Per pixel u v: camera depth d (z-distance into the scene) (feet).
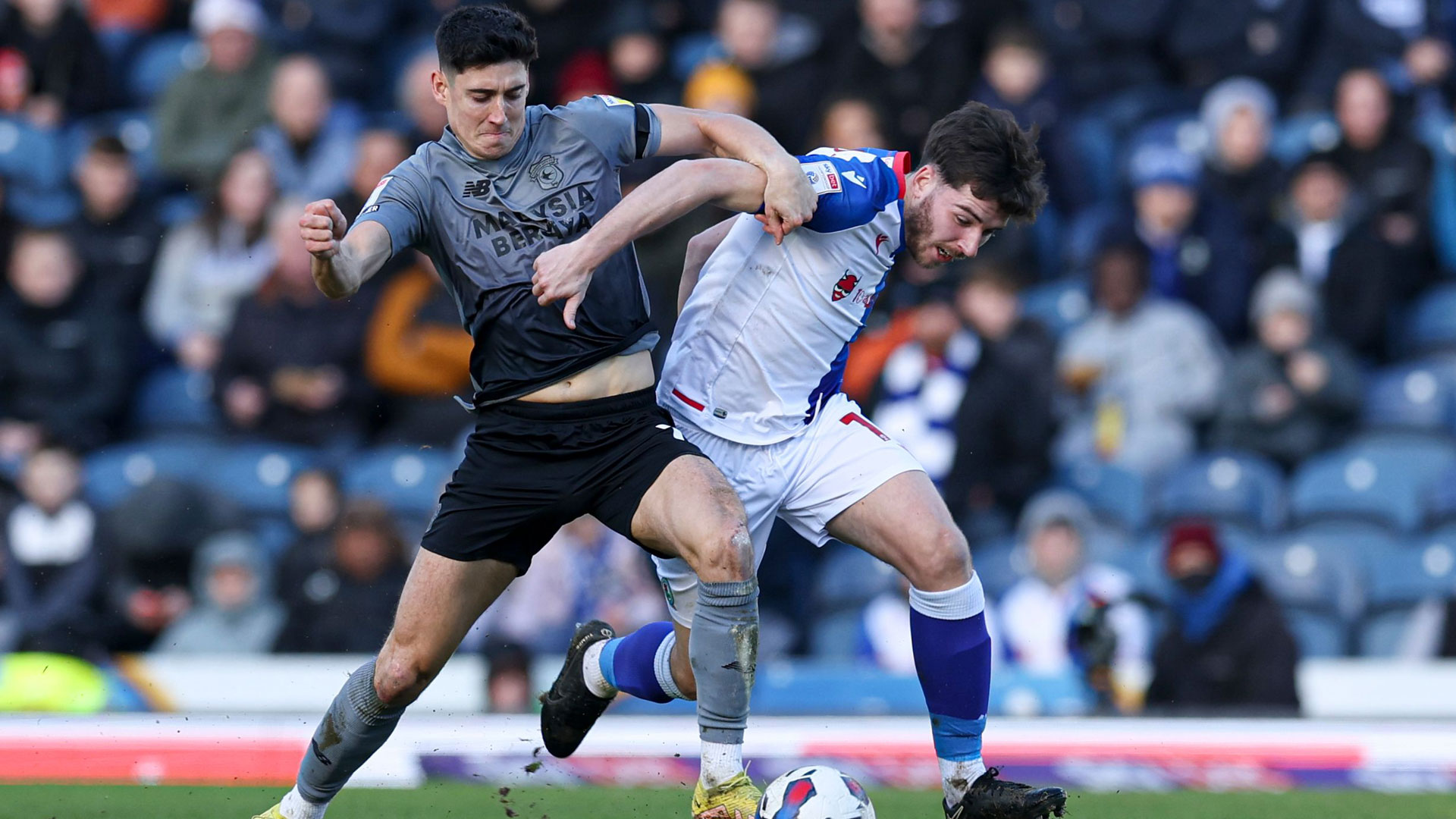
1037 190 45.14
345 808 59.31
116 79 126.00
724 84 105.91
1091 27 116.78
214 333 106.73
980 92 107.24
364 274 40.78
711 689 42.24
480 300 43.09
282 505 98.02
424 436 98.32
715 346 47.26
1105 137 110.73
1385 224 103.81
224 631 90.58
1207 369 97.91
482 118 41.70
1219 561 79.56
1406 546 94.58
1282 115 113.29
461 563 43.42
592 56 112.47
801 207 43.24
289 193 108.37
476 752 70.33
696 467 42.86
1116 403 97.19
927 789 67.92
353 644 86.28
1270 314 98.58
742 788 42.52
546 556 87.25
